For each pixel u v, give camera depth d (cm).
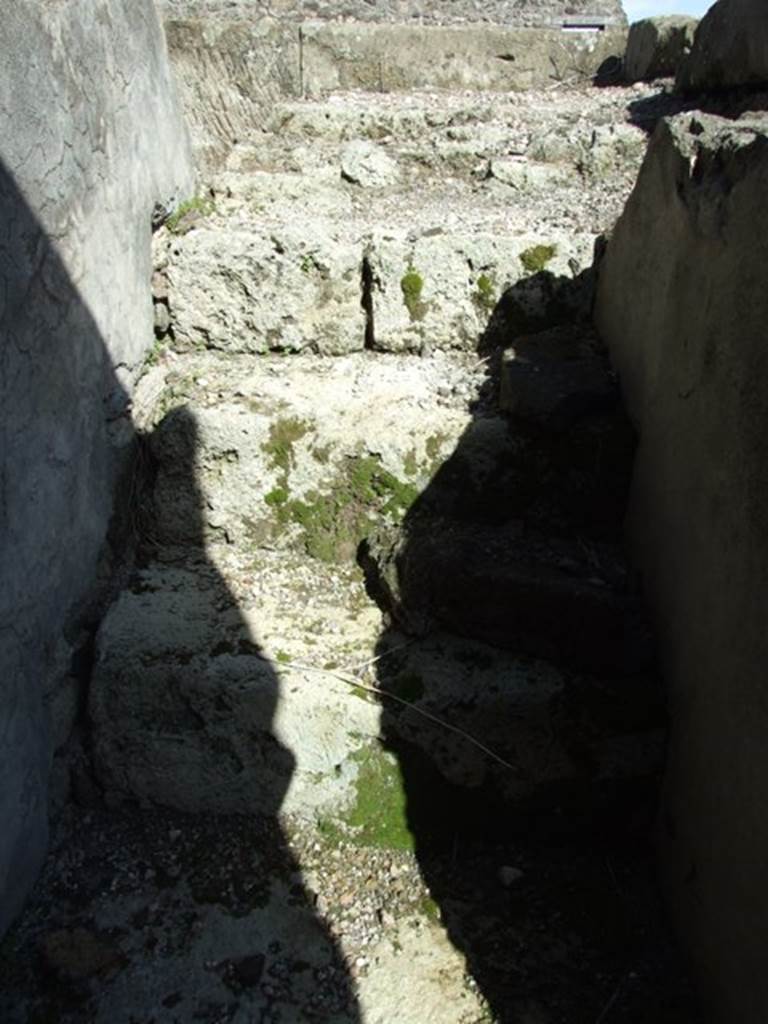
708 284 188
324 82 496
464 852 214
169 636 218
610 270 265
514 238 277
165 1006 184
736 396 171
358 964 191
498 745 210
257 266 272
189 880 206
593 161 356
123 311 243
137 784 220
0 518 179
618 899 205
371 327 283
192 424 242
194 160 326
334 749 211
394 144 382
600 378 246
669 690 204
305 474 245
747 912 159
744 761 162
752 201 169
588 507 243
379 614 233
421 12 589
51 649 205
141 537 250
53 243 199
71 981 186
